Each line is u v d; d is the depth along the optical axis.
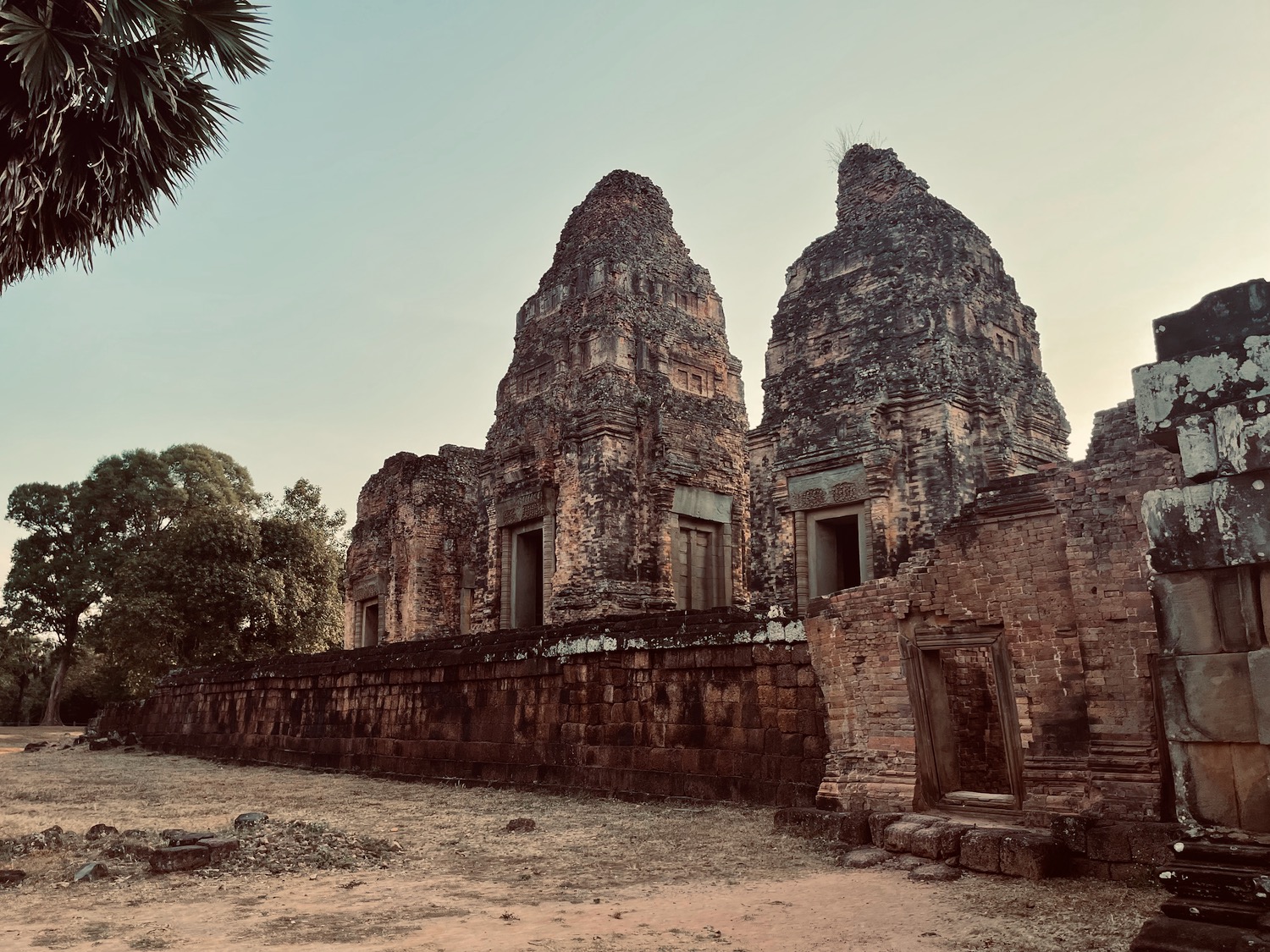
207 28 12.41
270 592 44.97
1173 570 6.59
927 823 10.95
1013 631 11.78
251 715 32.09
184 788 21.64
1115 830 9.38
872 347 20.66
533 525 29.06
